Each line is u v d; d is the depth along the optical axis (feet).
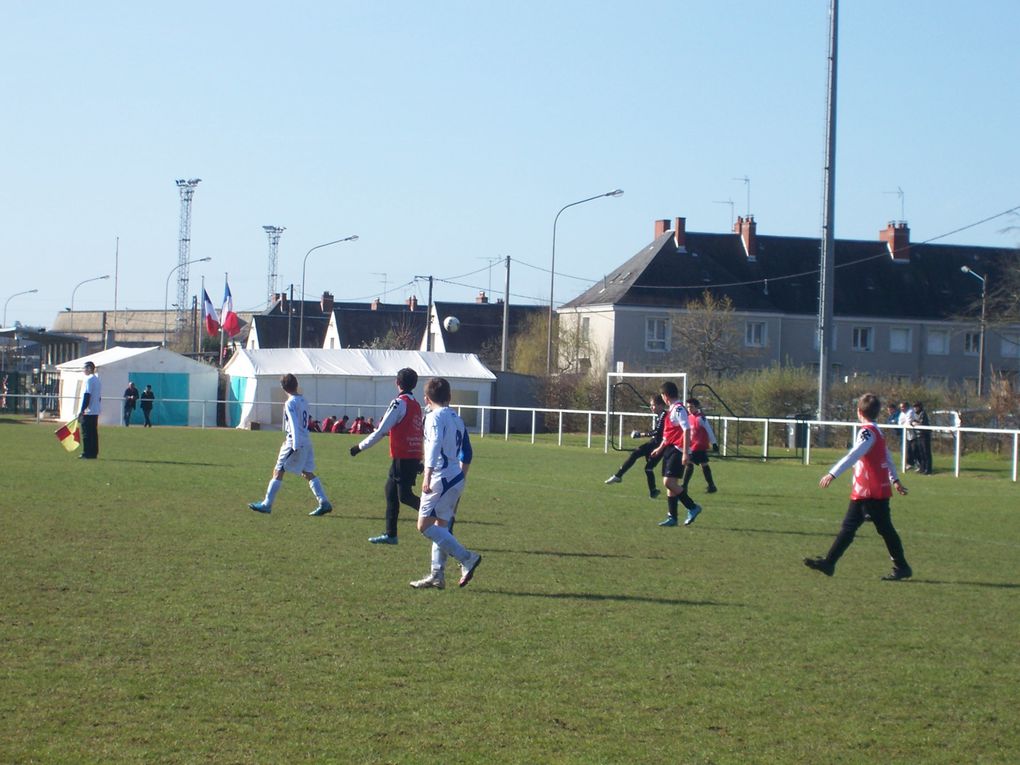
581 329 242.99
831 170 120.88
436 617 31.50
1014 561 45.34
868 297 249.75
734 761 20.66
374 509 57.21
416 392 181.37
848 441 135.64
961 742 22.08
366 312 303.48
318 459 99.40
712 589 37.14
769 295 245.24
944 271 257.55
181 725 21.72
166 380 174.40
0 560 38.47
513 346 262.06
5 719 21.76
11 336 240.32
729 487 79.25
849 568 42.65
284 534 46.88
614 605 33.96
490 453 114.83
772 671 26.84
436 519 35.65
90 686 23.99
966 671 27.40
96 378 87.81
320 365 178.09
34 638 27.78
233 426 177.99
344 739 21.17
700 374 209.87
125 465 82.02
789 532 53.01
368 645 28.07
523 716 22.85
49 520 49.19
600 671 26.32
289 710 22.81
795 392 153.07
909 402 141.59
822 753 21.24
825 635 30.76
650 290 240.12
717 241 253.44
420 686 24.71
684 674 26.32
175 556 40.34
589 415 129.18
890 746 21.75
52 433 130.82
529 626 30.76
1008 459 118.93
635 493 71.31
